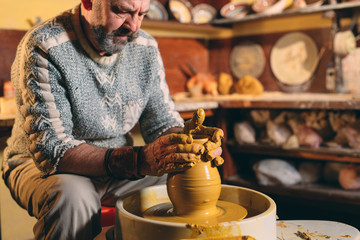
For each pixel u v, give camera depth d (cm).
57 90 115
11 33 223
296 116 277
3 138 194
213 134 91
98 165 104
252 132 289
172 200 93
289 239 98
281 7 304
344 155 246
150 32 311
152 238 80
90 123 126
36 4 234
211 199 90
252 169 302
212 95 312
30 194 113
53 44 114
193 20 321
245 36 350
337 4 270
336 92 294
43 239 100
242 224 79
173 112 146
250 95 305
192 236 78
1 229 200
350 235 100
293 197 281
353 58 286
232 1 346
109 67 128
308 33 319
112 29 115
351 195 241
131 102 137
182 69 339
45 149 108
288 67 330
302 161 286
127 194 100
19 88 118
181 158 88
